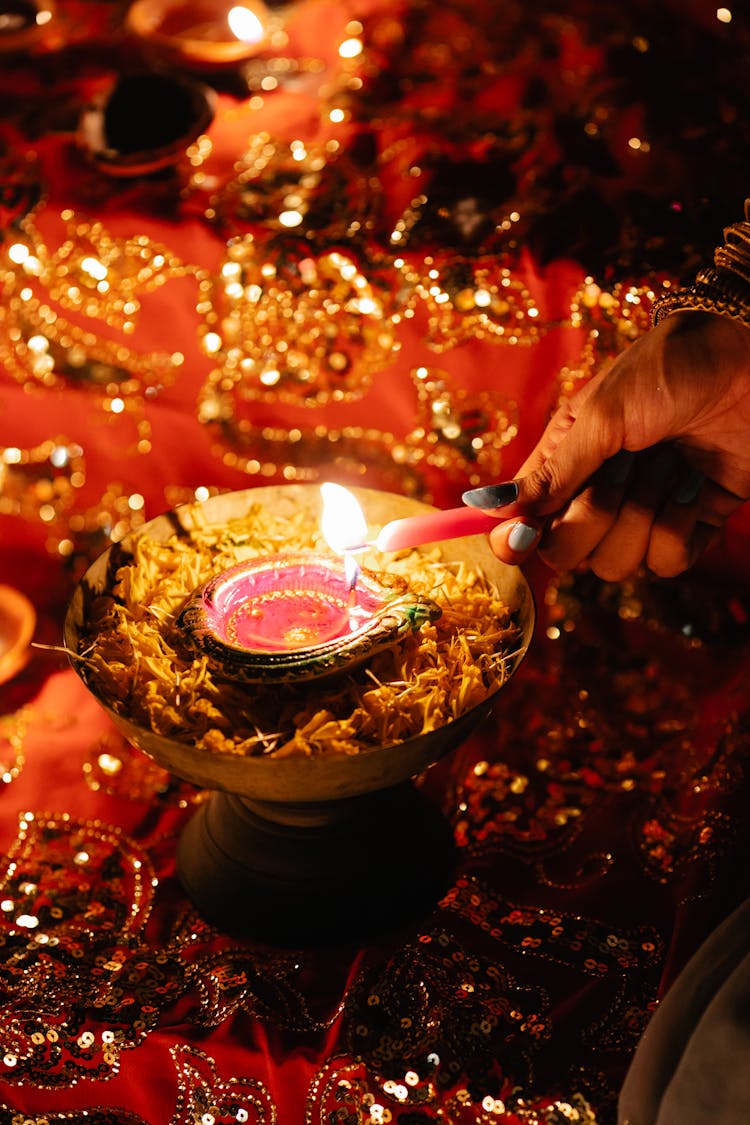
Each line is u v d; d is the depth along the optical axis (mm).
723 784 752
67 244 836
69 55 923
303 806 699
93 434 877
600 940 710
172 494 885
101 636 693
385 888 713
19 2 950
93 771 792
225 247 822
